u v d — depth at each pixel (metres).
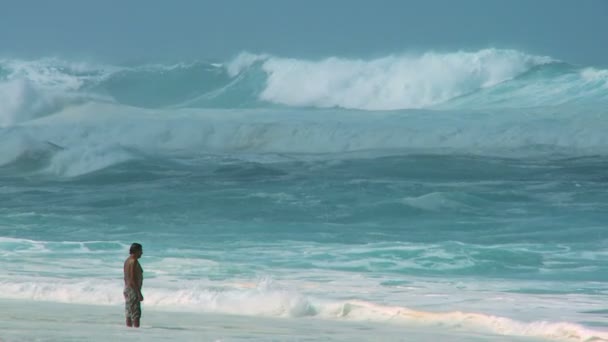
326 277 30.28
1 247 37.44
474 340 19.17
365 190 56.00
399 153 77.81
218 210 50.16
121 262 34.03
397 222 46.38
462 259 34.53
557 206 50.00
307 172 66.31
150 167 71.44
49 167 75.19
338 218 47.53
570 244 39.12
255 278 29.89
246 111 99.75
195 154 80.06
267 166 69.69
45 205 54.12
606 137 79.56
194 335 18.44
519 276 31.44
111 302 25.64
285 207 50.59
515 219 46.38
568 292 27.19
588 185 57.69
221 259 35.12
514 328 20.84
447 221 46.25
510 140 80.81
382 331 20.39
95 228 45.34
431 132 83.12
